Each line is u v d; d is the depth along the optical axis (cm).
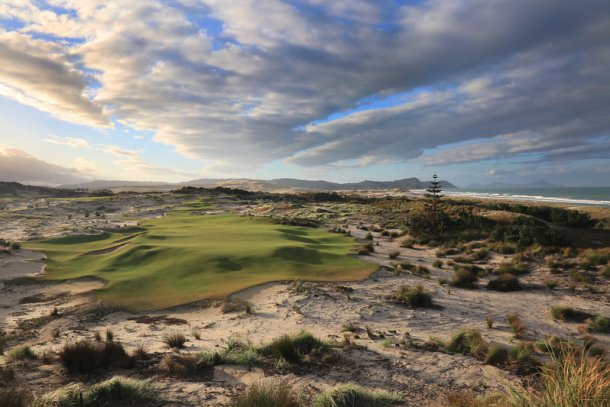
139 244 2695
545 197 17012
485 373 718
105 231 3900
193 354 784
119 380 521
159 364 692
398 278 1959
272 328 1144
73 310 1362
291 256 2289
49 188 11156
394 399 560
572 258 2314
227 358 747
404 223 4528
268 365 728
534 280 1950
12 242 2727
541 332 1118
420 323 1242
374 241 3547
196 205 8225
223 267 1992
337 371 707
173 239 3055
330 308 1405
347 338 938
